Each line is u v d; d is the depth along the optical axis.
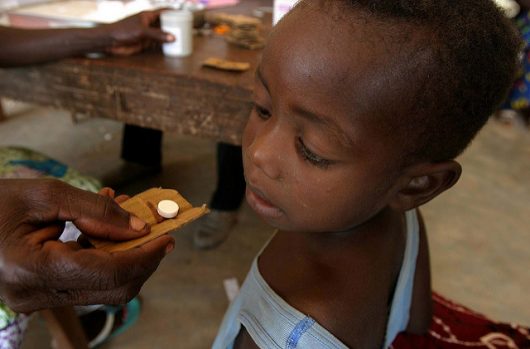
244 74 0.56
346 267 0.34
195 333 0.73
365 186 0.28
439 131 0.27
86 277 0.24
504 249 0.97
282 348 0.30
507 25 0.28
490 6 0.28
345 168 0.27
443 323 0.62
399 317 0.45
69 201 0.27
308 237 0.35
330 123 0.25
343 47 0.24
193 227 0.98
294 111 0.26
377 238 0.37
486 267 0.91
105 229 0.26
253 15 0.99
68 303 0.27
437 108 0.26
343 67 0.24
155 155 1.12
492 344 0.59
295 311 0.31
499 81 0.28
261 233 0.97
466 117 0.28
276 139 0.27
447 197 1.16
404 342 0.57
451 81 0.25
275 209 0.31
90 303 0.27
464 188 1.21
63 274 0.24
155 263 0.26
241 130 0.55
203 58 0.63
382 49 0.24
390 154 0.27
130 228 0.27
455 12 0.25
